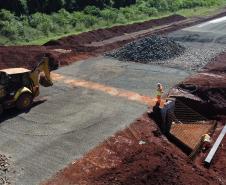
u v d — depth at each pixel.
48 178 11.97
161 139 15.39
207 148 16.08
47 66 17.97
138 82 20.73
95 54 26.11
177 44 27.80
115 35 33.50
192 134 17.09
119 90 19.48
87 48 27.44
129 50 25.73
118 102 17.92
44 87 19.61
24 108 16.78
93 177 12.05
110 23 39.88
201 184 12.22
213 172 14.03
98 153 13.47
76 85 20.06
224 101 19.45
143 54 25.12
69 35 32.09
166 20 42.31
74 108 17.11
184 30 36.22
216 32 35.28
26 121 15.75
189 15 48.00
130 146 14.09
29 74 17.02
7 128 15.10
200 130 17.53
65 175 12.15
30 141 14.15
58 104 17.53
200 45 29.66
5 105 16.08
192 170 13.23
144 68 23.22
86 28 37.28
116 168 12.52
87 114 16.52
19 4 35.59
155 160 12.84
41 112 16.62
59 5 39.44
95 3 43.50
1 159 12.70
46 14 38.00
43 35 33.22
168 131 16.70
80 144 14.01
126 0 48.16
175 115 18.38
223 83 20.58
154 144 14.33
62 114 16.45
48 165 12.65
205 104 19.00
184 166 13.24
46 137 14.46
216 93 19.72
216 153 15.60
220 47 29.06
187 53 26.86
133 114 16.73
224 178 13.70
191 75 22.12
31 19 34.47
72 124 15.53
